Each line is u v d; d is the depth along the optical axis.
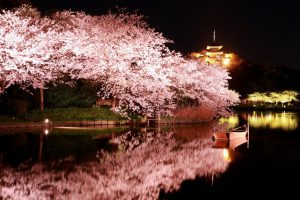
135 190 11.70
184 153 18.17
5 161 15.02
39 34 24.61
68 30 27.52
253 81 75.25
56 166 14.49
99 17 29.88
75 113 30.03
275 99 70.50
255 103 72.81
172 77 33.22
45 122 27.48
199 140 22.72
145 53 29.89
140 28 30.50
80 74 28.91
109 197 10.91
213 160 16.59
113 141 21.27
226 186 12.35
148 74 29.92
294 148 20.28
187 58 40.44
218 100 39.53
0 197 10.58
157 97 30.89
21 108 28.03
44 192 11.16
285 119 43.38
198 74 36.31
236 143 22.08
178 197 11.09
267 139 24.22
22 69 24.03
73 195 10.97
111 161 15.79
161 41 31.14
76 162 15.32
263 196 11.30
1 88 25.17
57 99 31.23
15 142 19.67
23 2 30.19
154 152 18.23
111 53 28.27
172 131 27.09
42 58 24.33
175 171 14.36
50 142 20.08
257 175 13.87
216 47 69.81
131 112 32.47
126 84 29.48
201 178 13.41
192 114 34.31
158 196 11.18
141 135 24.41
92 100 32.72
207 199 10.98
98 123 30.28
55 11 30.73
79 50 26.56
